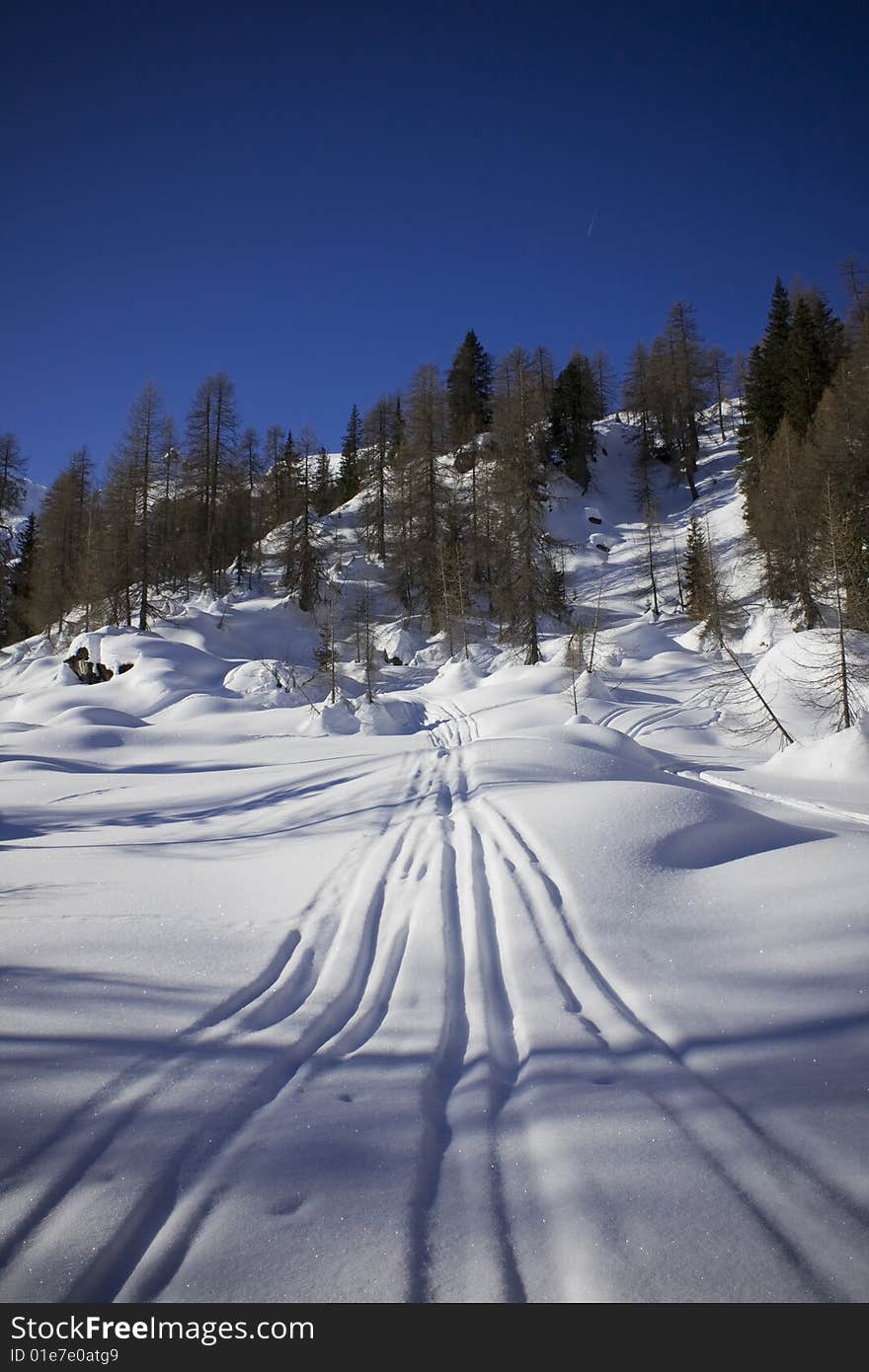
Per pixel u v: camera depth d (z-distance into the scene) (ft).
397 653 130.62
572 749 38.45
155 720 91.15
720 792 38.70
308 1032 11.19
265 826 29.48
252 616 141.18
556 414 199.93
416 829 24.88
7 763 53.52
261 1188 7.52
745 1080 9.45
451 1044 10.98
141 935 15.71
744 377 171.94
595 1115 8.77
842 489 79.92
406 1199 7.38
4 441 146.00
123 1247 6.75
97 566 132.16
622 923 15.26
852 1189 7.37
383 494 171.83
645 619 141.59
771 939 13.94
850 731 45.62
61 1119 8.60
